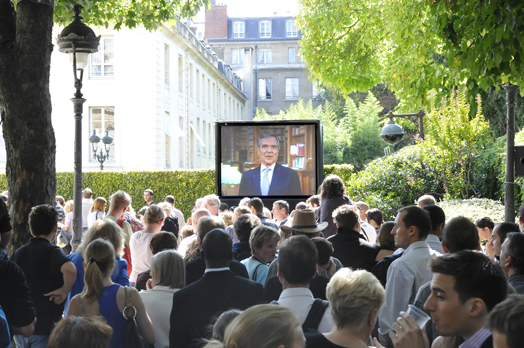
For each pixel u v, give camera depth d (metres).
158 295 3.89
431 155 14.84
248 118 68.81
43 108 5.99
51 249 4.42
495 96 15.91
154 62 28.28
